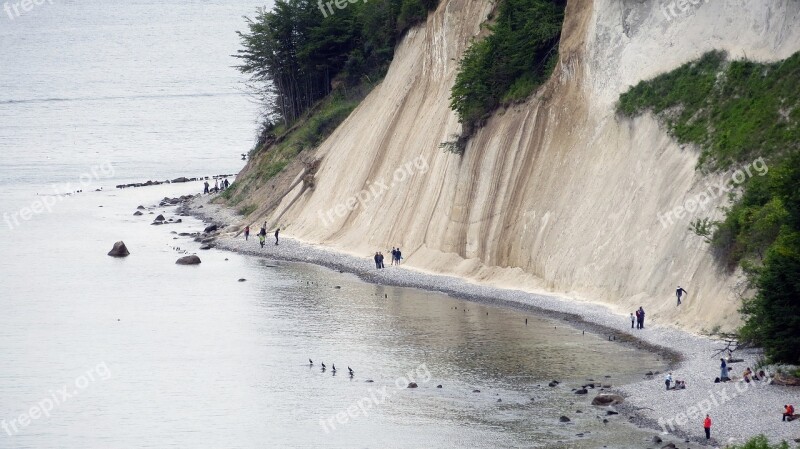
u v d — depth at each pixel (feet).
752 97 620.49
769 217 525.34
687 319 574.56
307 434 478.59
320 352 599.57
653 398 487.20
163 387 549.13
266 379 555.69
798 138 570.46
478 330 627.05
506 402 501.97
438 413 492.95
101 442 477.36
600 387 510.99
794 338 484.74
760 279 497.46
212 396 532.73
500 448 446.19
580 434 456.04
